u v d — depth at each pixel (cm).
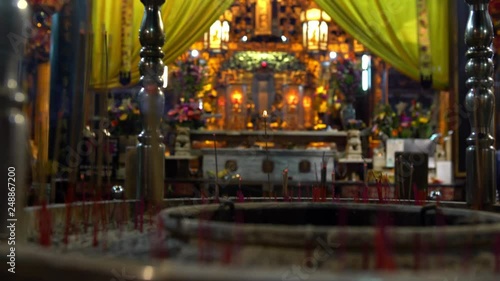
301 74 1205
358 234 156
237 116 1188
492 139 341
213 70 1212
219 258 161
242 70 1209
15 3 166
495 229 170
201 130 941
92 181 328
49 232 212
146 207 319
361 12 797
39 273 127
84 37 396
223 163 850
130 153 365
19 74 177
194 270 115
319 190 388
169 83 1030
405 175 400
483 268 159
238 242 162
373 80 1193
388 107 956
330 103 1126
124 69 786
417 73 807
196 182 764
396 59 807
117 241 214
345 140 975
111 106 853
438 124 976
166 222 186
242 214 249
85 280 121
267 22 1234
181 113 931
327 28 1182
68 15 716
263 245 161
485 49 349
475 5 354
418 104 970
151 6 352
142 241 214
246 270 116
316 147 975
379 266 146
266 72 1205
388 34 803
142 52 348
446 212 238
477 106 342
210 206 239
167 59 796
